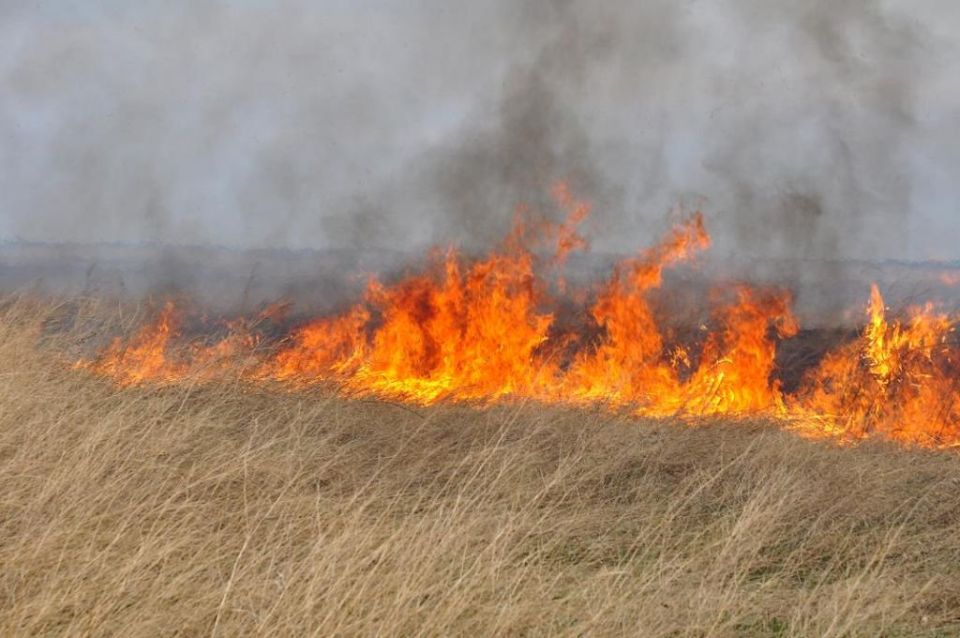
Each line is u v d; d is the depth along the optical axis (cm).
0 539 1234
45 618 1060
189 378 2095
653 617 1212
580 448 1991
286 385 2375
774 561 1530
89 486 1358
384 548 1219
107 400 1862
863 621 1254
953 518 1733
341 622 1065
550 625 1161
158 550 1214
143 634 1048
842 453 2067
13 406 1641
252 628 1101
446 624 1111
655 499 1802
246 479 1534
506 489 1659
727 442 2153
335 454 1820
